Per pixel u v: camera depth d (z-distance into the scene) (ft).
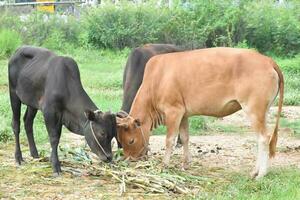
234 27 94.53
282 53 95.20
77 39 93.35
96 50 91.50
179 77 29.73
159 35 93.76
